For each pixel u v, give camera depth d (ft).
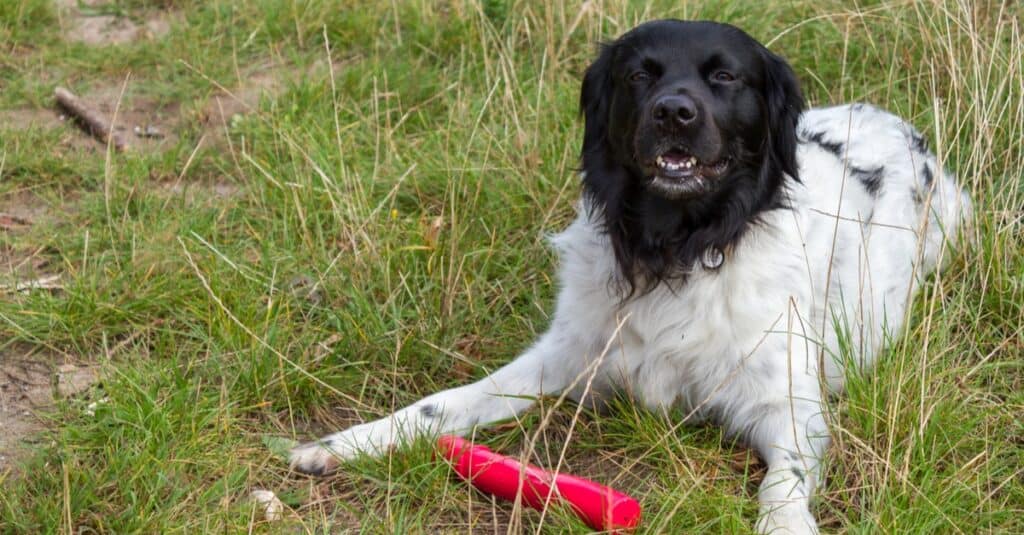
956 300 20.81
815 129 22.47
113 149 27.81
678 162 17.25
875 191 21.15
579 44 29.94
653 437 18.22
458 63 31.01
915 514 15.98
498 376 19.39
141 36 33.81
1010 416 18.13
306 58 31.86
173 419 18.22
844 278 19.66
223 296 21.71
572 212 24.35
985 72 24.54
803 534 15.74
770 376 18.08
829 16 26.86
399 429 18.02
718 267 18.03
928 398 17.60
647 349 18.70
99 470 17.38
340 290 21.90
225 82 30.96
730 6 30.19
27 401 19.39
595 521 15.90
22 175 26.58
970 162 22.34
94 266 22.86
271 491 17.21
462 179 24.84
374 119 28.19
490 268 23.02
